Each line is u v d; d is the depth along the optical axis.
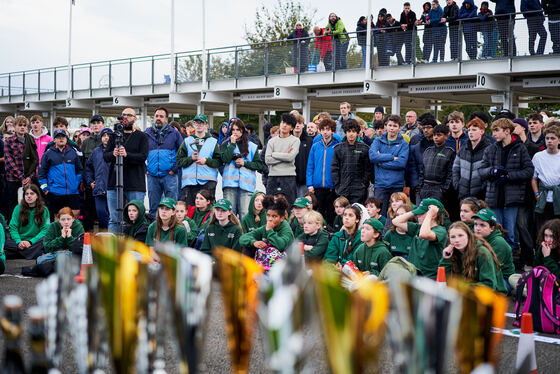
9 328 2.14
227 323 2.10
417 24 17.56
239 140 10.34
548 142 7.95
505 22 15.84
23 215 9.55
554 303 5.73
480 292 1.85
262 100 23.39
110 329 2.14
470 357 1.81
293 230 8.58
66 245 8.63
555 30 15.01
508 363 4.72
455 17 16.75
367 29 18.59
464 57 16.78
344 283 4.83
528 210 8.16
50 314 2.24
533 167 7.84
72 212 8.70
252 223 8.84
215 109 30.22
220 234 8.30
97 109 30.56
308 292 1.77
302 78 21.12
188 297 2.06
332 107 26.92
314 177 9.99
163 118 10.90
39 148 12.34
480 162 8.06
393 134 9.21
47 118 34.91
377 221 7.00
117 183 9.69
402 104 24.06
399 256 6.95
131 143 10.09
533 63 15.48
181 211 8.50
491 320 1.82
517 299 5.89
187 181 10.30
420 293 1.76
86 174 11.24
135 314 2.15
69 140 11.04
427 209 6.96
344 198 8.68
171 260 2.09
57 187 10.87
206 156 10.27
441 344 1.76
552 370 4.62
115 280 2.14
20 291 7.09
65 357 4.62
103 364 2.21
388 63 18.52
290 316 1.76
